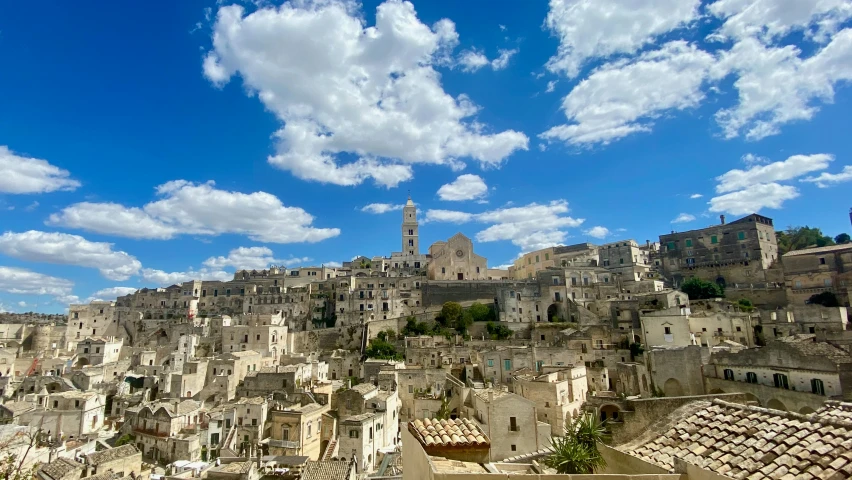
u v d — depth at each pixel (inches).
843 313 4680.1
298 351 7106.3
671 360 4060.0
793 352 3243.1
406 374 4736.7
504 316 6909.5
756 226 6924.2
